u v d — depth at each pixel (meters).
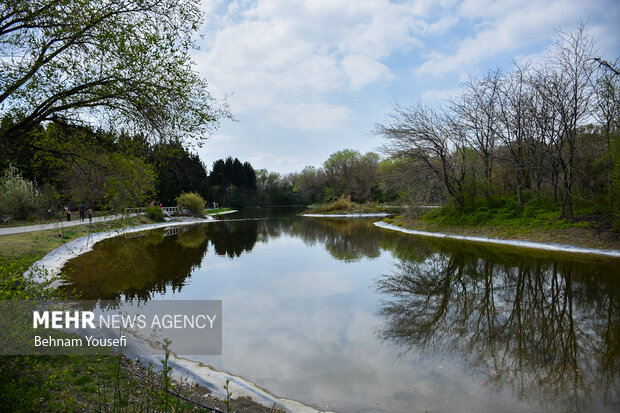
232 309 8.55
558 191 19.59
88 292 9.97
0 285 4.07
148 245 19.56
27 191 25.25
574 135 16.97
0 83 5.52
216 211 56.28
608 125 16.84
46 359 4.61
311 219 39.50
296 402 4.64
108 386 4.33
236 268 13.36
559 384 5.16
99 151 6.75
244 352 6.16
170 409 3.83
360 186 53.12
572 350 6.29
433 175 23.02
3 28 5.63
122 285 10.78
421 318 7.96
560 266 12.24
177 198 42.97
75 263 14.09
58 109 6.01
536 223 18.16
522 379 5.31
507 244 17.16
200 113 6.36
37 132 6.38
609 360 5.88
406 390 4.98
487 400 4.75
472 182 22.25
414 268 13.05
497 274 11.73
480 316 8.12
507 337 6.89
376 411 4.48
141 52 6.01
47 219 25.06
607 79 15.43
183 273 12.52
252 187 89.31
